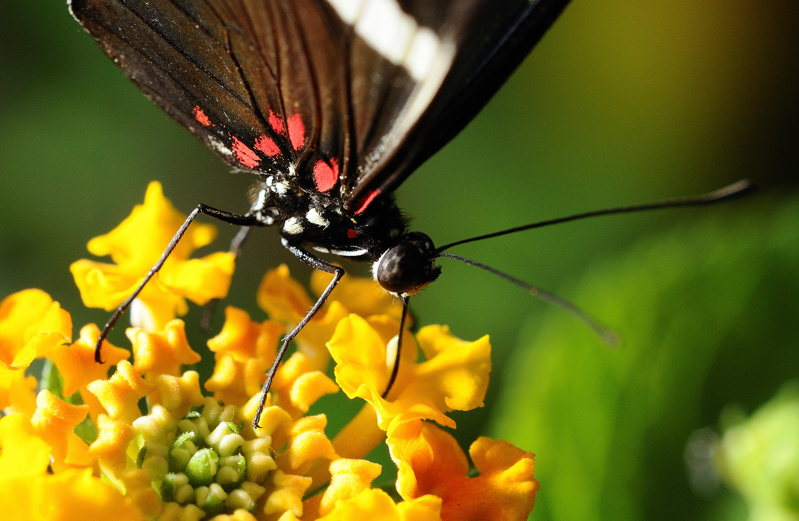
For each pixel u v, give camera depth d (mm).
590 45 188
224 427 145
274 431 146
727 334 167
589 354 167
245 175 187
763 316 167
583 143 186
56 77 183
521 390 167
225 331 151
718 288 168
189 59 154
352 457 149
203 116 157
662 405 167
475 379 148
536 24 151
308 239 156
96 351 148
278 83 153
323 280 158
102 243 154
